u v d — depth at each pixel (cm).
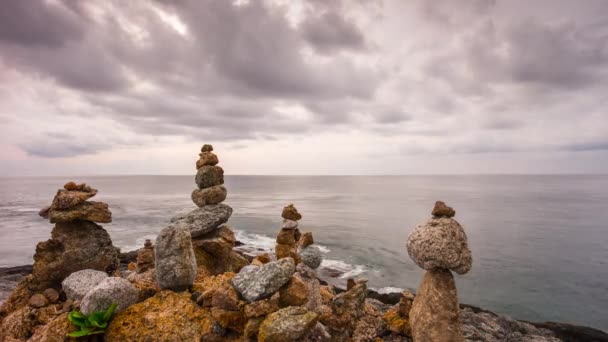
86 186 1212
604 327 2942
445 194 18700
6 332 906
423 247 814
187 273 909
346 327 945
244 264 1385
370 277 3962
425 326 816
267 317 748
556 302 3409
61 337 754
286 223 1453
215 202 1366
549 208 11006
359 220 8550
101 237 1188
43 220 8462
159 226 7319
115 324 793
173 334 784
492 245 5700
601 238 6241
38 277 1072
